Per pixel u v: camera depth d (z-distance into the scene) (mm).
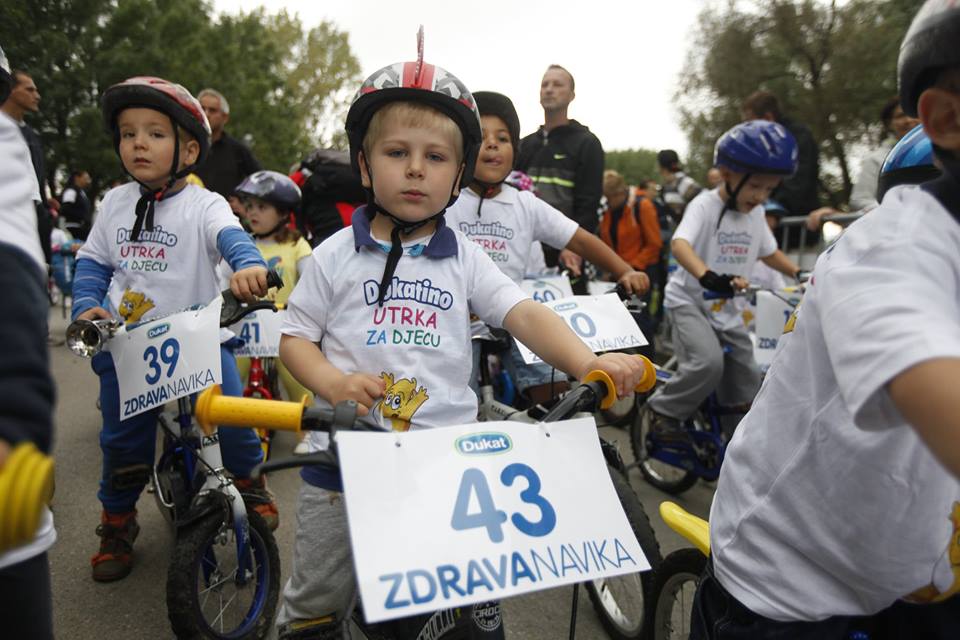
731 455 1345
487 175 3129
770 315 3713
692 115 14695
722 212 3762
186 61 26469
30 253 1050
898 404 828
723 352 3795
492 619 1525
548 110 4914
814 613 1191
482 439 1286
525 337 1719
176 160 2727
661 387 4027
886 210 1021
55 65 23438
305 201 5090
